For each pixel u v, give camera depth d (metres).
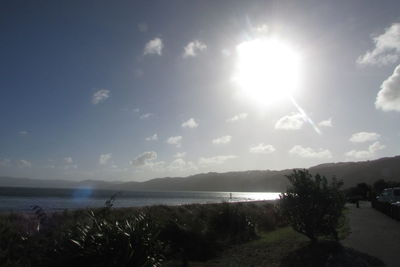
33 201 46.03
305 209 14.55
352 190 71.62
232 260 12.22
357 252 12.55
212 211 18.55
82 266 9.23
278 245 14.82
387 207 28.25
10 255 9.30
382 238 15.77
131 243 9.54
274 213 22.73
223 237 15.84
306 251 12.99
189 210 20.53
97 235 9.52
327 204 14.47
